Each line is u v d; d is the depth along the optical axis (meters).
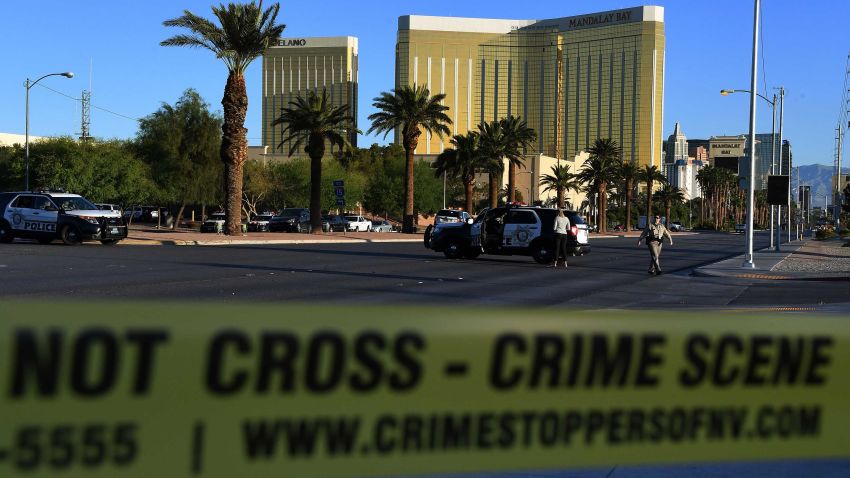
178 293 15.70
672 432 3.06
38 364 2.34
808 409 3.16
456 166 72.56
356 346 2.71
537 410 2.93
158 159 68.31
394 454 2.79
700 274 26.08
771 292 19.84
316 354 2.67
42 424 2.36
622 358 2.98
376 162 128.50
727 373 3.07
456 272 23.53
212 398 2.56
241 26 43.06
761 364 3.12
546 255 28.48
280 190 93.19
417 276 21.64
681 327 3.04
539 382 2.92
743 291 20.16
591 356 2.96
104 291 15.46
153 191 66.25
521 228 28.69
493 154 73.50
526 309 3.01
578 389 2.97
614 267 29.08
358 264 26.05
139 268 21.48
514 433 2.90
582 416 2.97
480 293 17.64
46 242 33.88
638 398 3.01
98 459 2.44
